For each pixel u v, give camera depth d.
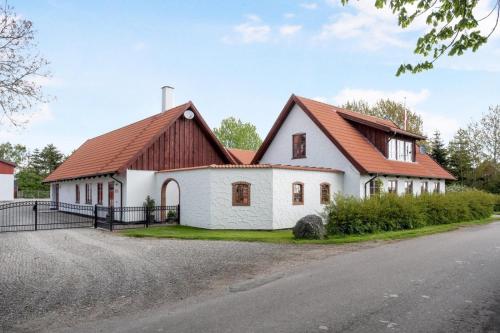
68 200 32.12
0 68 9.90
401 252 11.95
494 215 29.91
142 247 13.66
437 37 7.23
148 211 20.81
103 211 24.70
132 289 8.14
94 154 30.22
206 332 5.53
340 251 12.37
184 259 11.31
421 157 31.38
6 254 12.41
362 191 22.20
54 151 69.94
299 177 20.23
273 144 27.42
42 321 6.28
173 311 6.59
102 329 5.83
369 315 6.12
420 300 6.89
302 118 25.38
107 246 13.96
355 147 23.41
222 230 18.80
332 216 16.38
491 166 43.47
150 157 23.16
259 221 18.92
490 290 7.53
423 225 19.34
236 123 60.41
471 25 6.80
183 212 21.17
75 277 9.27
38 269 10.17
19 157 81.88
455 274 8.88
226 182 19.20
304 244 14.09
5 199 52.16
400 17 7.33
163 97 28.45
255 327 5.68
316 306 6.60
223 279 8.86
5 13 9.80
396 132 24.75
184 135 25.00
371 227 16.53
